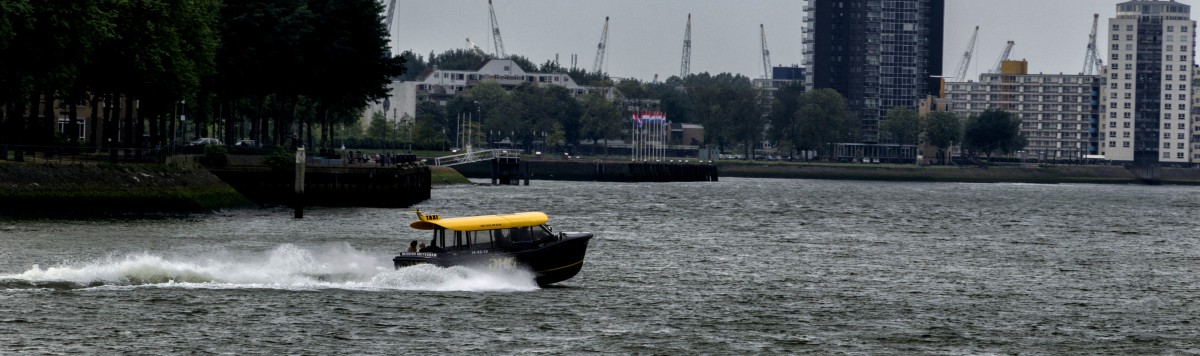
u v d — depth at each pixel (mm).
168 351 132375
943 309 170750
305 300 161375
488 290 172250
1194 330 157125
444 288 172500
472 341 140375
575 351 137000
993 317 164625
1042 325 159000
